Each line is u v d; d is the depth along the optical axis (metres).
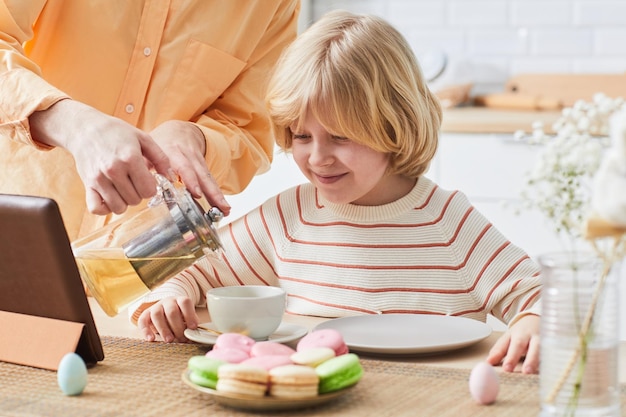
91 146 1.29
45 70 1.76
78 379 1.10
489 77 3.96
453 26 3.97
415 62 1.73
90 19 1.73
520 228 3.31
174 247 1.27
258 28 1.85
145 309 1.51
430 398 1.09
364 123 1.59
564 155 0.93
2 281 1.28
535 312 1.35
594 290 0.95
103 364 1.25
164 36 1.79
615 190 0.88
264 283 1.77
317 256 1.71
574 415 0.95
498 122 3.31
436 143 1.76
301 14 3.90
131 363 1.26
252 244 1.76
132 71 1.78
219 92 1.85
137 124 1.81
